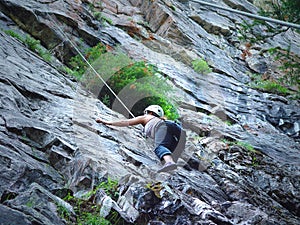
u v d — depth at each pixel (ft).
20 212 12.34
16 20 33.73
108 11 47.29
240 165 27.32
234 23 66.74
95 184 16.79
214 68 49.90
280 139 38.19
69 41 34.09
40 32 33.86
